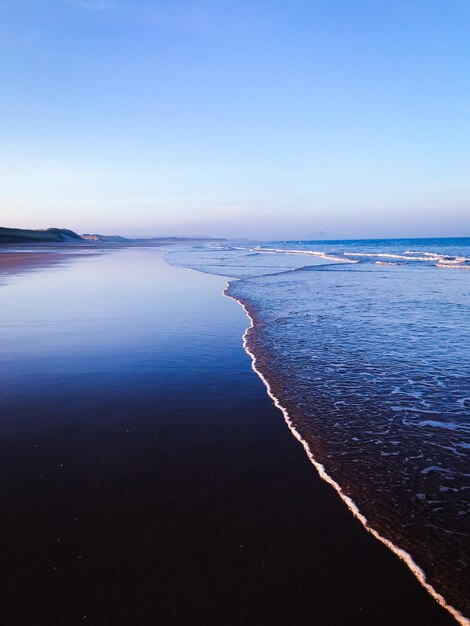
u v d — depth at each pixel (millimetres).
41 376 6629
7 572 2781
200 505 3482
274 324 10555
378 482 3830
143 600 2568
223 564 2854
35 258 41312
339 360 7484
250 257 46375
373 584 2699
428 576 2760
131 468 4031
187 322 10789
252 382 6395
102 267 30344
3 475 3904
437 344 8500
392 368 7012
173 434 4738
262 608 2514
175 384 6309
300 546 3029
